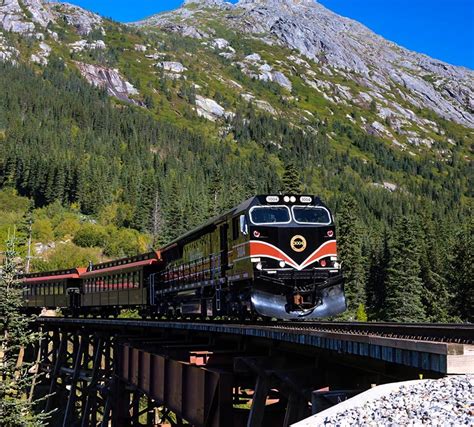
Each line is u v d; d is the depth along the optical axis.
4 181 132.75
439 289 62.97
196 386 15.93
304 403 13.84
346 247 66.12
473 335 11.88
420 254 65.31
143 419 35.66
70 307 45.12
